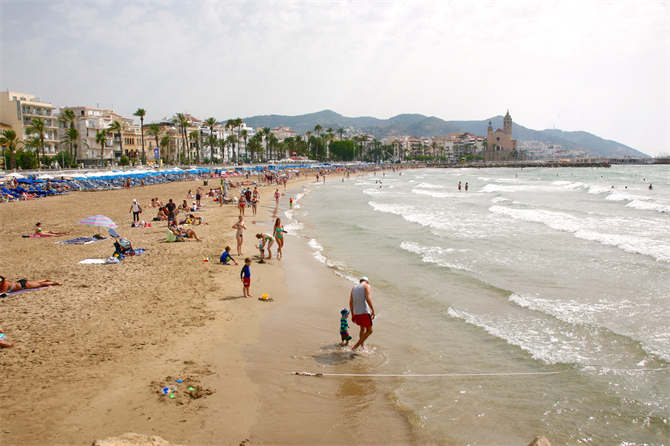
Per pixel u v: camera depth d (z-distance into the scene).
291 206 36.50
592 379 7.25
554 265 15.25
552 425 6.02
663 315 10.12
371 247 19.30
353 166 154.62
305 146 174.88
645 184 67.62
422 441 5.66
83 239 18.67
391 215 31.22
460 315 10.45
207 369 7.35
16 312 9.51
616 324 9.60
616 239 19.66
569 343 8.71
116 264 14.30
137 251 16.14
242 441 5.46
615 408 6.39
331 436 5.71
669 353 8.10
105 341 8.13
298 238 21.94
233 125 132.75
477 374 7.56
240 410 6.19
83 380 6.61
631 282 12.95
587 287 12.54
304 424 5.96
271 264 15.99
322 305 11.51
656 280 13.10
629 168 166.62
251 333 9.18
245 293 11.73
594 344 8.62
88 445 5.03
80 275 12.82
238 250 17.06
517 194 50.59
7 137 61.31
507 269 14.83
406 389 7.06
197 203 33.44
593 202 39.78
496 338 9.08
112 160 89.50
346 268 15.53
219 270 14.13
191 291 11.69
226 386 6.83
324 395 6.80
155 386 6.60
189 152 111.62
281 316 10.45
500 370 7.70
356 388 7.06
